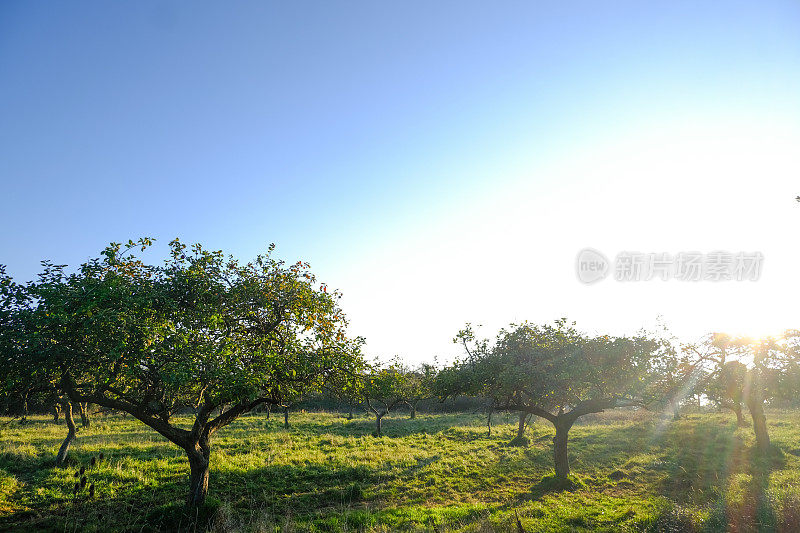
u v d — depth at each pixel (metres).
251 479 18.62
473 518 13.73
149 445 24.83
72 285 11.63
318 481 19.05
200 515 13.48
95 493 15.69
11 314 11.06
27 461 19.77
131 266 14.26
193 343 12.46
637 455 25.27
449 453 26.36
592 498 17.27
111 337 11.07
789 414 42.69
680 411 41.31
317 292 16.41
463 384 20.00
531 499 17.22
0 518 13.31
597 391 20.92
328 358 15.34
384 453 25.42
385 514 14.26
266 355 13.41
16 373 11.21
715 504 14.05
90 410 35.91
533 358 19.88
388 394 32.78
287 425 37.78
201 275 14.26
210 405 14.82
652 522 12.58
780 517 11.95
